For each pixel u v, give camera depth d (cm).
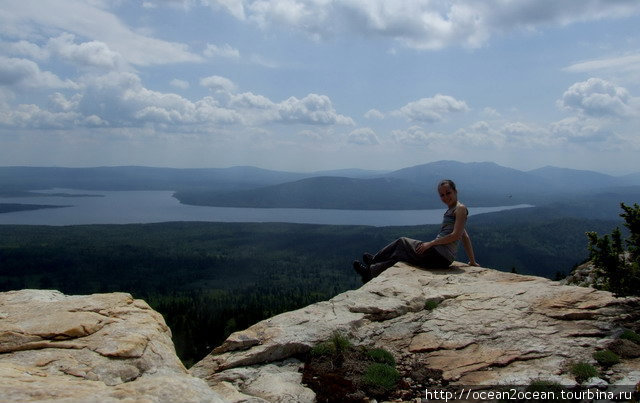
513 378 561
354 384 566
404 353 660
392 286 888
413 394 559
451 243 1032
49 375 405
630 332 643
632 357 591
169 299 15888
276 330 695
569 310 732
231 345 671
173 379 331
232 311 8175
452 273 1008
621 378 541
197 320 7962
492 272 1011
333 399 551
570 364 584
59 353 465
